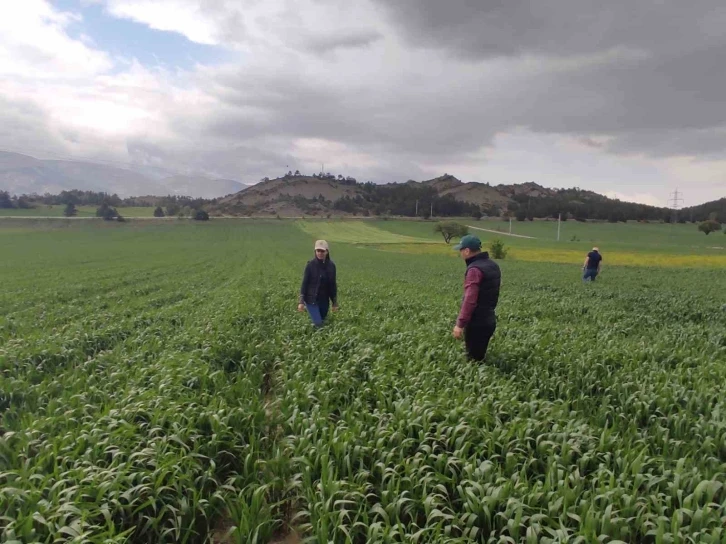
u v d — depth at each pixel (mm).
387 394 6766
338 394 6840
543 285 26719
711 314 15094
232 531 4000
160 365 8031
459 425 5297
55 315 15641
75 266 46750
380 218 181125
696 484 4336
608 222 164125
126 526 4227
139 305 18391
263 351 9773
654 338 10945
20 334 12062
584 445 5188
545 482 4312
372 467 4832
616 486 4352
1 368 8406
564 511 3873
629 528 3838
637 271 42531
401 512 4289
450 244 106312
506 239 113375
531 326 12461
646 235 125500
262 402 7180
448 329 11594
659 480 4328
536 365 8430
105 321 13852
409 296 19906
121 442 5035
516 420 5539
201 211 162500
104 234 121688
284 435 5895
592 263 27641
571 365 8242
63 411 6168
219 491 4496
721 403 6148
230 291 22250
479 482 4441
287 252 77375
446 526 3924
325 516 3973
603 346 9961
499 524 4004
